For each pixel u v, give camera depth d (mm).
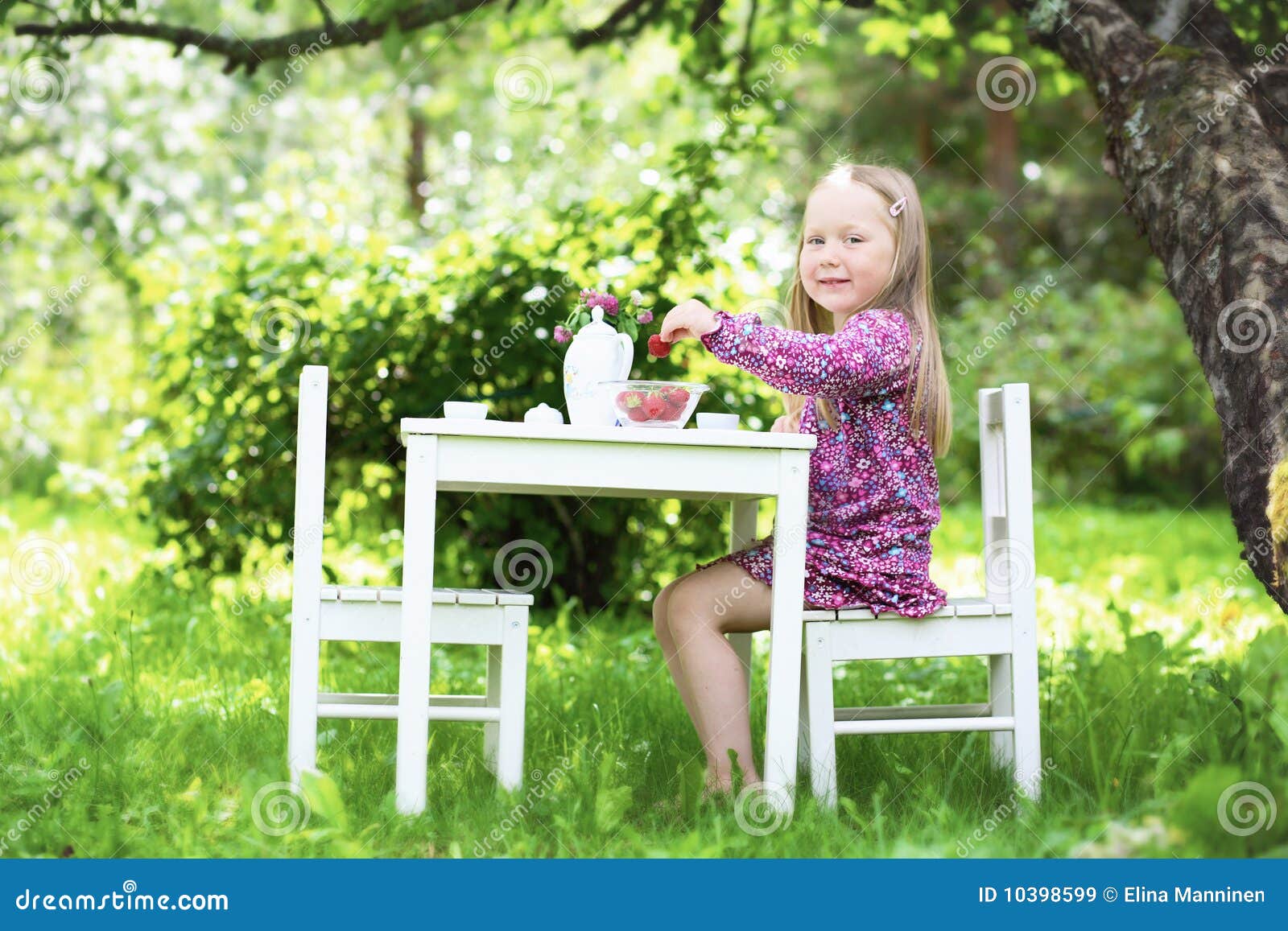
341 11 10266
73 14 5398
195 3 10789
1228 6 4648
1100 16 4086
